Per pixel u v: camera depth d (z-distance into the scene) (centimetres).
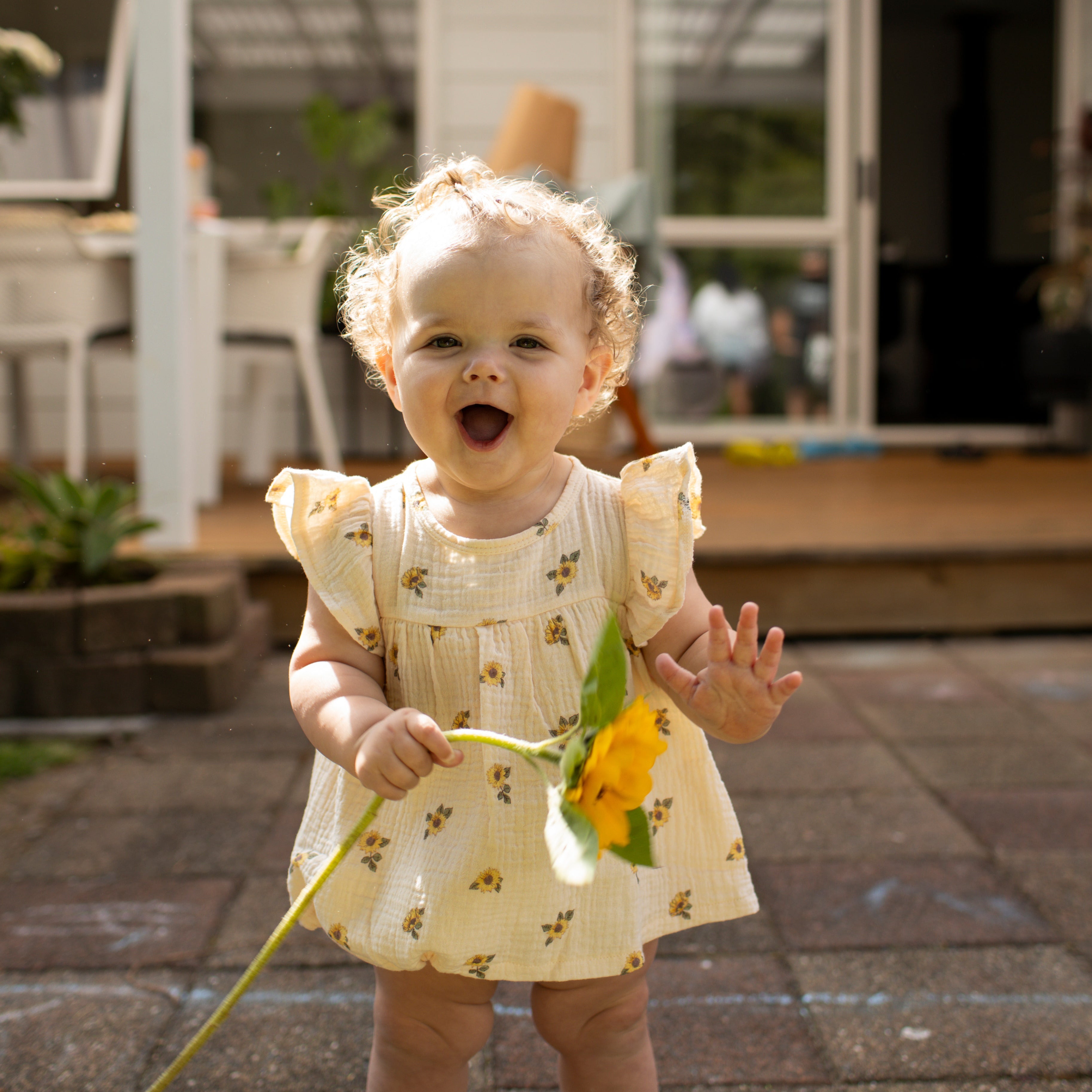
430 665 117
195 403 455
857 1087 154
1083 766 271
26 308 397
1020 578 386
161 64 340
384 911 116
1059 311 629
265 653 354
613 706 90
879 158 652
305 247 447
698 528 121
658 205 635
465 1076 128
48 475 368
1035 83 654
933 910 203
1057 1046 162
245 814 245
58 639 302
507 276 109
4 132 405
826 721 305
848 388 655
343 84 639
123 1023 170
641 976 126
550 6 623
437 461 113
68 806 251
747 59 631
